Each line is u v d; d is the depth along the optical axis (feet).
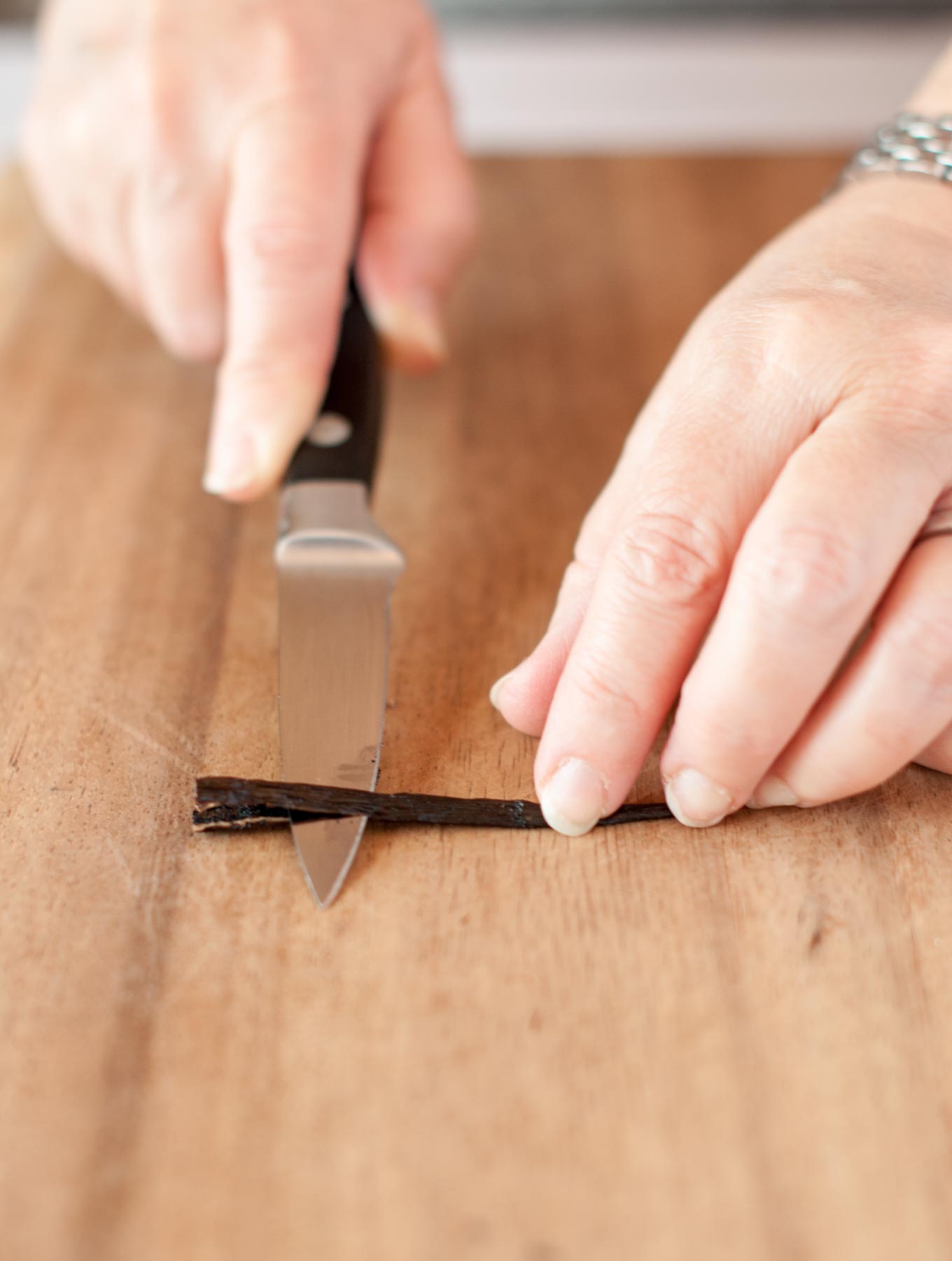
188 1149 1.20
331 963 1.28
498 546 1.61
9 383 1.80
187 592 1.56
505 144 2.62
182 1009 1.26
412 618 1.53
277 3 1.73
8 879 1.32
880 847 1.34
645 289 1.96
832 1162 1.19
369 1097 1.22
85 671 1.48
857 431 1.27
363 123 1.74
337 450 1.56
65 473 1.68
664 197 2.20
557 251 2.04
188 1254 1.16
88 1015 1.25
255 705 1.45
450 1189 1.18
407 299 1.76
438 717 1.44
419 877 1.33
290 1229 1.16
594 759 1.31
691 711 1.29
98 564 1.58
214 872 1.33
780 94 2.60
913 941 1.30
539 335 1.89
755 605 1.25
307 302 1.61
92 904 1.31
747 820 1.36
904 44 2.56
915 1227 1.17
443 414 1.77
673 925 1.30
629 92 2.62
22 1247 1.16
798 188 2.23
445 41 2.60
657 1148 1.20
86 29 1.80
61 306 1.93
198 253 1.75
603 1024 1.25
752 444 1.30
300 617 1.43
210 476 1.56
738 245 2.05
